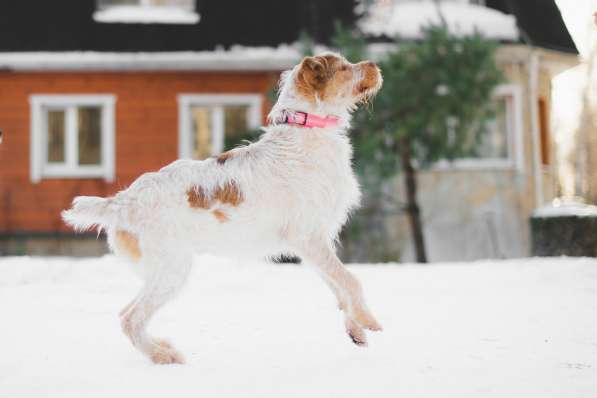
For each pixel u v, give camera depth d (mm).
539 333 4695
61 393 3383
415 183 14031
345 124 4789
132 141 16016
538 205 15844
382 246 15023
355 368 3805
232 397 3262
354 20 15727
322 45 15367
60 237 15664
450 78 12562
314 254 4340
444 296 6586
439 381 3486
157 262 4098
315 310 5891
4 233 15680
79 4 16234
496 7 16312
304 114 4520
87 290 7379
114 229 4258
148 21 16172
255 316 5609
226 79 15977
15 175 15898
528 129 15930
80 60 15406
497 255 15586
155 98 16000
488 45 12812
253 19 16031
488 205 15727
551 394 3207
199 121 16203
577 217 9672
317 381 3541
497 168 15750
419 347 4316
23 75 15922
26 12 16188
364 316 4207
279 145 4449
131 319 4059
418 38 15141
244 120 16203
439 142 12750
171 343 4195
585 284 7102
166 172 4289
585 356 3996
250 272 8664
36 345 4543
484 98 12750
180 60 15328
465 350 4195
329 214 4469
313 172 4406
